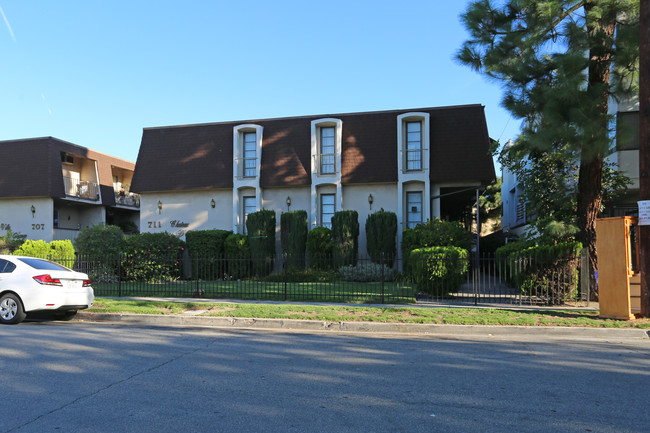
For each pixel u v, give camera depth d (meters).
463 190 20.38
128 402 5.03
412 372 6.28
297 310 11.50
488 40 12.23
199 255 21.73
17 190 26.50
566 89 10.47
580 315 10.63
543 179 14.36
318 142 22.75
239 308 11.87
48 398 5.15
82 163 31.16
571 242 12.71
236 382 5.79
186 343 8.34
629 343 8.46
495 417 4.60
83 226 31.17
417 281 13.96
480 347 8.05
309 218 22.73
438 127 21.84
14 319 10.35
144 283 18.67
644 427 4.36
